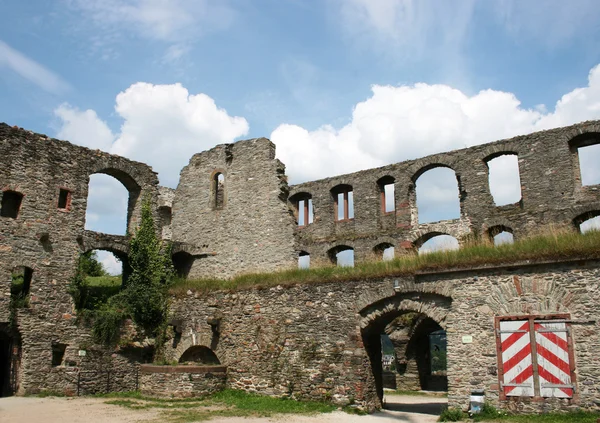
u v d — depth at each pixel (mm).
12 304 20531
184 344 21922
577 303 14492
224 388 20000
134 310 23016
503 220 29609
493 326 15531
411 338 29078
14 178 21641
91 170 24250
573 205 27641
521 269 15461
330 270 18969
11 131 21906
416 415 16641
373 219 35000
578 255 14594
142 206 25719
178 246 27234
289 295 19375
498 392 15055
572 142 28844
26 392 19875
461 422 14570
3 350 21562
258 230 26188
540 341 14789
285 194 26453
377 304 17578
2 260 20625
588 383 13969
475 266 16031
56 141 23281
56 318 21406
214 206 28078
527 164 29562
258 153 27188
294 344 18766
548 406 14336
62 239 22500
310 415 15945
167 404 17859
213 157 28781
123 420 14680
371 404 17391
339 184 37250
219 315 21109
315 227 37625
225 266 26703
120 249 24188
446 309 16438
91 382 21297
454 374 15766
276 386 18812
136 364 22672
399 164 34562
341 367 17594
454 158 32219
